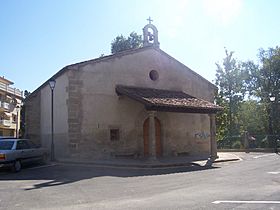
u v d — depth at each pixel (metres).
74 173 15.77
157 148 24.20
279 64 52.12
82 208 8.36
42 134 24.42
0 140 17.48
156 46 24.97
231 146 36.62
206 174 15.09
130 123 22.64
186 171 16.58
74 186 12.18
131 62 23.38
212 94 28.03
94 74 21.56
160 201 8.93
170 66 25.64
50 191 11.17
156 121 24.39
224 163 20.66
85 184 12.62
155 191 10.81
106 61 22.14
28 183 12.98
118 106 22.27
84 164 18.80
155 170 17.08
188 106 21.38
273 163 19.25
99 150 21.17
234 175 14.34
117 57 22.69
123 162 19.14
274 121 48.53
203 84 27.52
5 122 53.75
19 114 59.03
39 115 25.06
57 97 22.19
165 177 14.34
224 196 9.34
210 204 8.26
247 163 19.89
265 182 12.00
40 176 14.97
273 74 52.97
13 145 17.22
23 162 17.16
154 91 23.39
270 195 9.32
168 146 24.53
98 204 8.84
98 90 21.58
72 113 20.53
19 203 9.27
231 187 11.06
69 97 20.59
